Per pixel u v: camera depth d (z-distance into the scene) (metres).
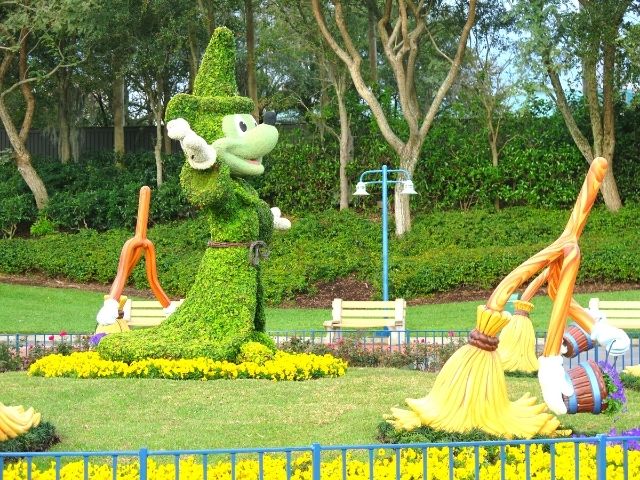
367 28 33.22
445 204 28.81
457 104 29.50
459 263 23.62
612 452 7.71
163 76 32.66
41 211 29.61
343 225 27.36
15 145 29.89
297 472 7.27
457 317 20.27
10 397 10.54
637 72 25.25
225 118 12.38
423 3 26.08
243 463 7.50
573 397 8.16
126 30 27.95
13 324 19.95
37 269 26.95
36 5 26.67
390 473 7.21
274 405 10.16
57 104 34.12
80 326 19.92
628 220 26.56
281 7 27.44
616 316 16.44
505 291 8.16
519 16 24.22
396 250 25.80
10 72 32.50
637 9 24.92
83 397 10.59
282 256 25.98
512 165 28.28
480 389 8.11
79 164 32.72
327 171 29.48
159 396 10.54
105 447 8.59
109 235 27.94
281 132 32.84
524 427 8.18
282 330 18.48
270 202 30.38
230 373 11.63
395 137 26.22
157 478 7.08
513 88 24.66
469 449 7.83
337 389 10.89
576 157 27.94
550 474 7.11
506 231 26.45
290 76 33.91
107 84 31.59
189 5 28.48
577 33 23.11
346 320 16.86
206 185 11.88
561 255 8.15
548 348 7.96
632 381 12.20
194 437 8.95
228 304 12.23
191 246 26.89
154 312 16.47
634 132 28.61
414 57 26.84
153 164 32.47
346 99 29.94
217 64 12.71
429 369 13.63
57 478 6.14
